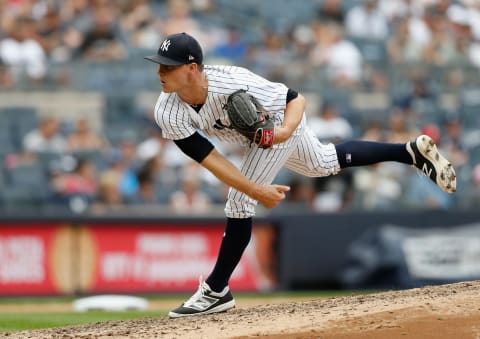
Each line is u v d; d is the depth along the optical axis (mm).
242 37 57344
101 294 40844
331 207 44750
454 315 16703
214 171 18906
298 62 54938
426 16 60719
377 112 51906
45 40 54031
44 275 40531
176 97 18922
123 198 43875
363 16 59062
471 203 47469
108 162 46156
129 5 56250
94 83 52375
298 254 42625
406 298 18656
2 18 53906
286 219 42562
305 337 16250
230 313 19906
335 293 41719
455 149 50781
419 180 46031
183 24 56094
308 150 20500
